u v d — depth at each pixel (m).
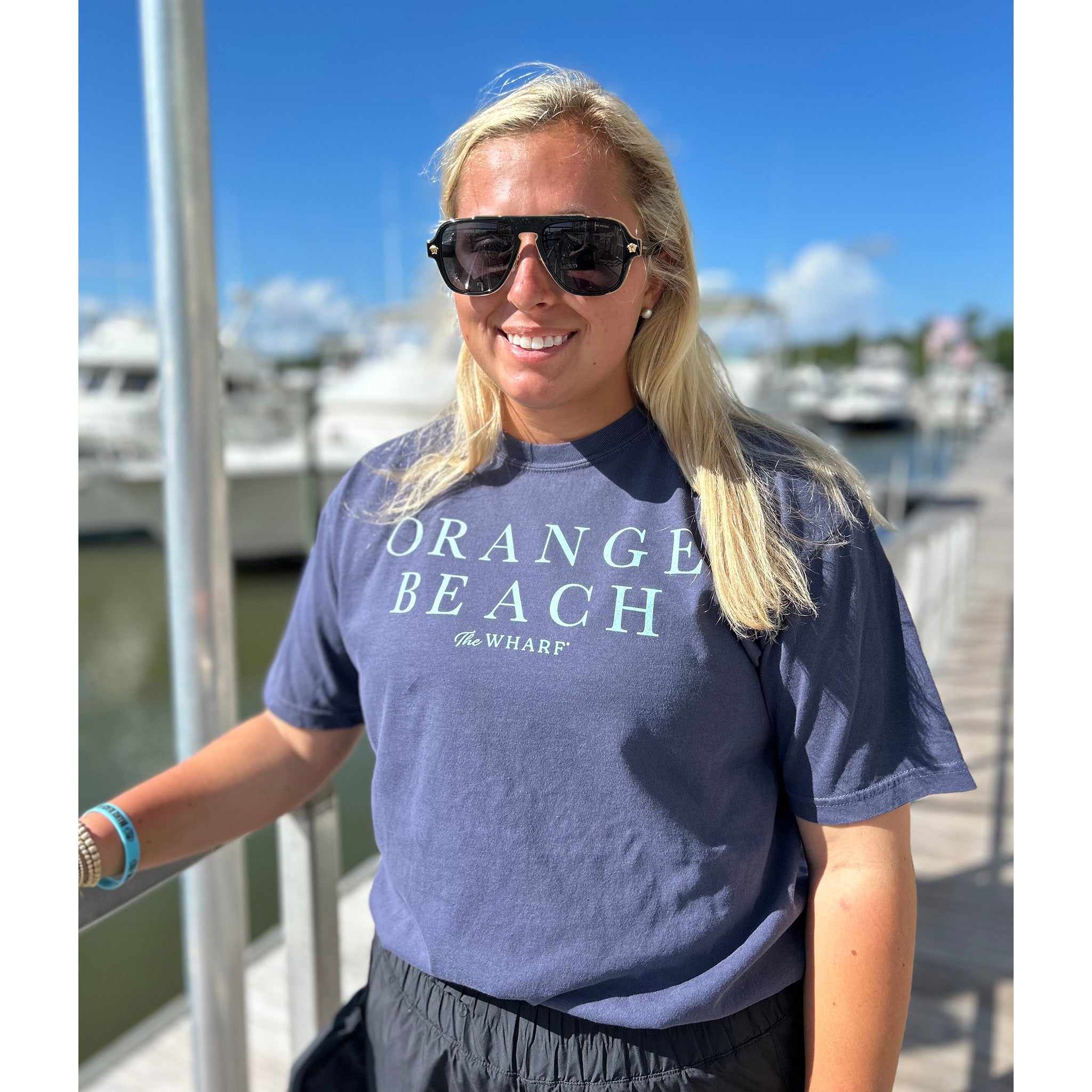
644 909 0.94
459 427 1.12
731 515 0.93
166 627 15.55
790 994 1.02
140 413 18.64
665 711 0.92
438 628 1.02
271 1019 2.47
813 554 0.94
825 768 0.93
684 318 1.02
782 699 0.95
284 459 17.55
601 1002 0.95
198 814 1.17
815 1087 0.94
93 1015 4.77
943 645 5.74
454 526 1.07
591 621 0.96
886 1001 0.91
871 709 0.94
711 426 1.00
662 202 1.02
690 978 0.94
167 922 5.82
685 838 0.94
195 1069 1.49
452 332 1.27
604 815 0.94
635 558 0.98
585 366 0.99
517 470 1.07
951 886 2.93
